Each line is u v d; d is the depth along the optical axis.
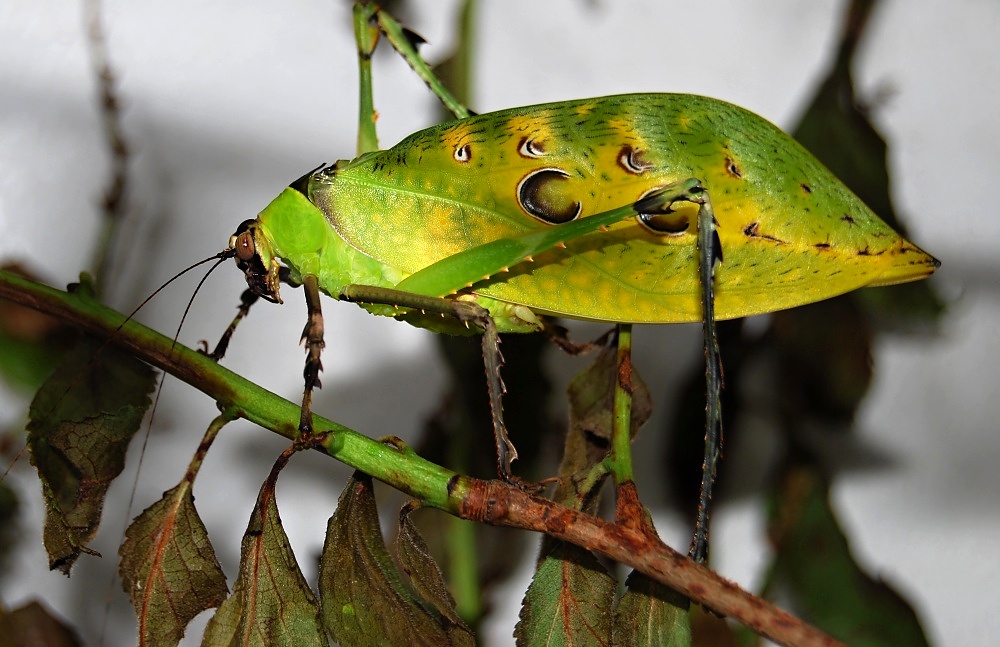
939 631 0.43
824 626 0.40
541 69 0.43
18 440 0.41
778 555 0.40
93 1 0.42
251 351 0.42
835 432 0.43
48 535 0.35
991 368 0.43
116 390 0.36
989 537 0.43
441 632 0.35
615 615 0.35
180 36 0.42
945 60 0.43
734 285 0.36
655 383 0.42
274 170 0.43
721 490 0.42
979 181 0.43
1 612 0.39
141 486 0.42
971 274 0.43
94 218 0.42
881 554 0.43
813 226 0.36
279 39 0.42
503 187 0.37
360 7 0.38
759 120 0.36
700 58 0.43
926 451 0.43
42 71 0.42
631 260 0.36
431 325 0.37
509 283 0.37
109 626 0.41
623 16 0.43
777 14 0.43
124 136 0.42
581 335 0.42
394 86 0.42
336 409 0.42
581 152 0.36
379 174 0.37
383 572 0.35
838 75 0.40
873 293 0.40
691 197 0.36
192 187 0.42
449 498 0.35
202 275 0.42
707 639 0.39
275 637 0.35
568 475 0.36
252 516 0.35
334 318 0.43
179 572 0.35
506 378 0.39
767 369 0.42
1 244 0.42
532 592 0.35
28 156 0.42
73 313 0.36
